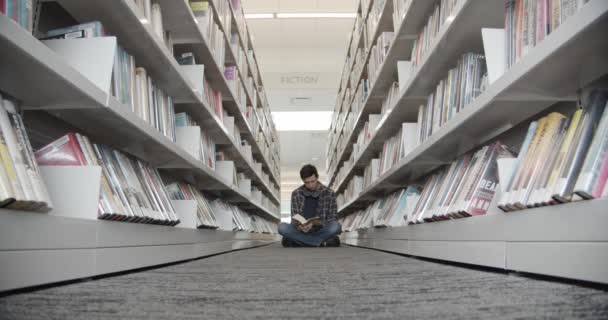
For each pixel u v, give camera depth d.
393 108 2.81
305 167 4.26
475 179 1.59
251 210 7.15
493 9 1.54
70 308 0.71
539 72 1.16
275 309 0.70
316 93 8.70
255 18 7.12
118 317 0.63
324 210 4.29
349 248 3.92
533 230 1.11
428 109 2.29
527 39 1.30
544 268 1.06
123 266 1.41
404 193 2.92
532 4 1.29
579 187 0.91
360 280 1.15
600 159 0.92
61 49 1.43
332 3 6.84
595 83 1.26
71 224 1.11
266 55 8.20
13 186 0.92
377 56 3.49
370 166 4.33
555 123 1.19
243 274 1.37
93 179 1.28
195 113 2.92
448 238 1.75
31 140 1.65
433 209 1.96
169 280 1.19
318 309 0.70
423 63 2.08
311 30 7.63
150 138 1.78
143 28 1.66
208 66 3.10
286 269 1.56
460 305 0.71
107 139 1.83
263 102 6.56
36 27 1.59
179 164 2.41
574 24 0.93
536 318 0.58
